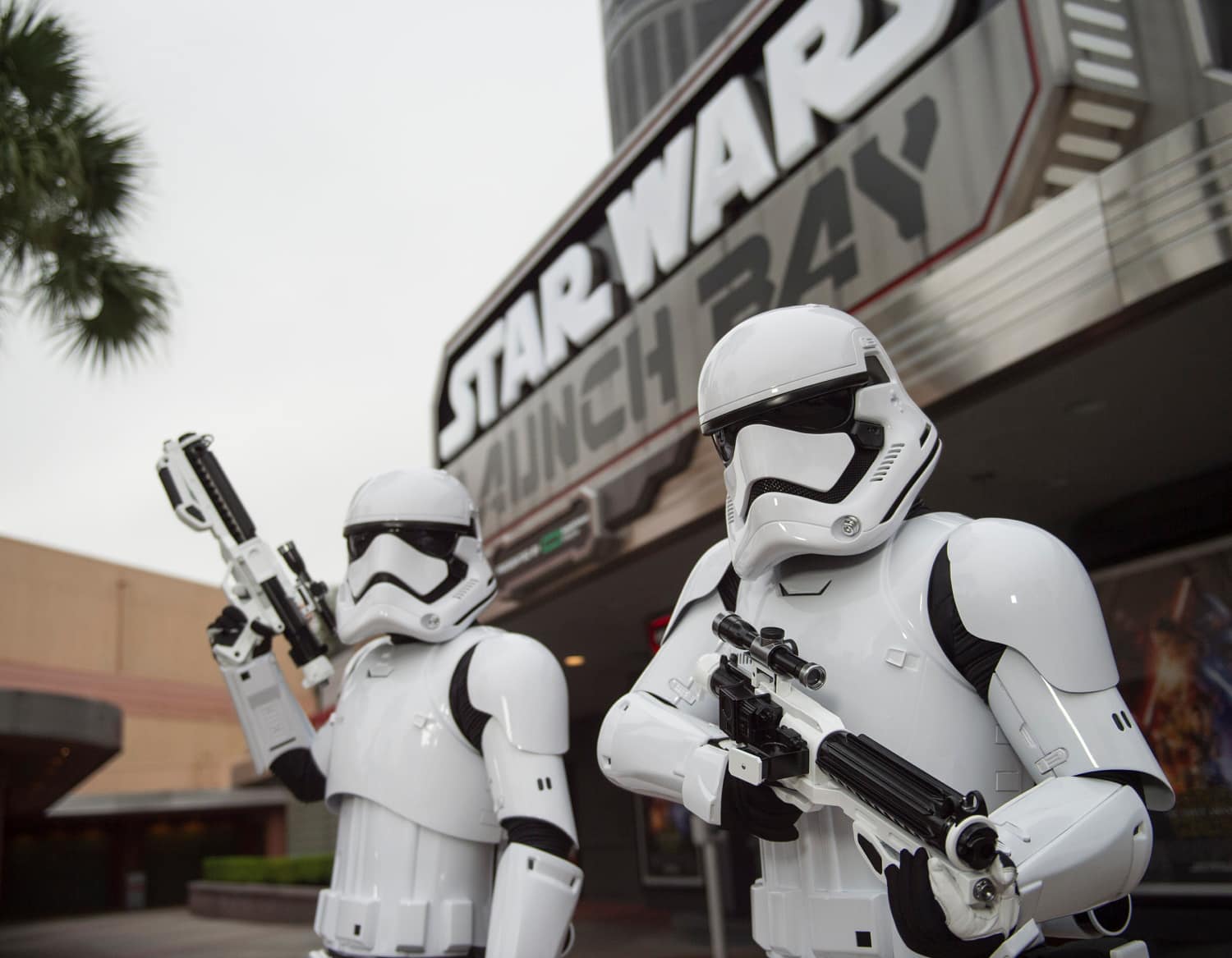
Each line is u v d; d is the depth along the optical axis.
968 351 4.65
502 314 9.34
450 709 2.39
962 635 1.50
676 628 1.88
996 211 4.59
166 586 31.80
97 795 24.75
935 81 4.94
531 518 8.35
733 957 7.95
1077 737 1.40
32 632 27.62
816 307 1.70
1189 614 6.09
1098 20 4.25
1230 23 3.89
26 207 7.39
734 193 6.30
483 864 2.40
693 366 6.58
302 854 24.67
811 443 1.58
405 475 2.54
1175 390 4.86
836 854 1.56
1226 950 5.43
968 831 1.21
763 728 1.47
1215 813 5.84
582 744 13.92
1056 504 6.59
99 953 12.98
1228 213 3.72
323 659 2.75
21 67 7.65
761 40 6.38
